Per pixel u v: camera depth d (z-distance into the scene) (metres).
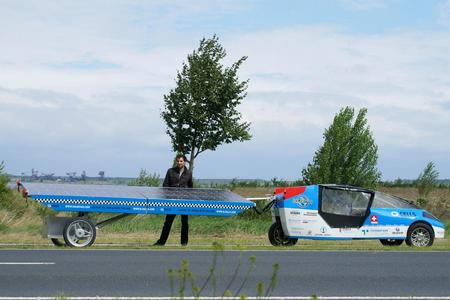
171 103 33.28
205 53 33.72
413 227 17.77
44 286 9.77
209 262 12.43
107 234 21.00
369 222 17.61
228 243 17.66
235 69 33.88
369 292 9.85
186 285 10.03
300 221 17.39
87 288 9.70
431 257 13.99
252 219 25.64
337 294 9.65
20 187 15.64
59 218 15.62
